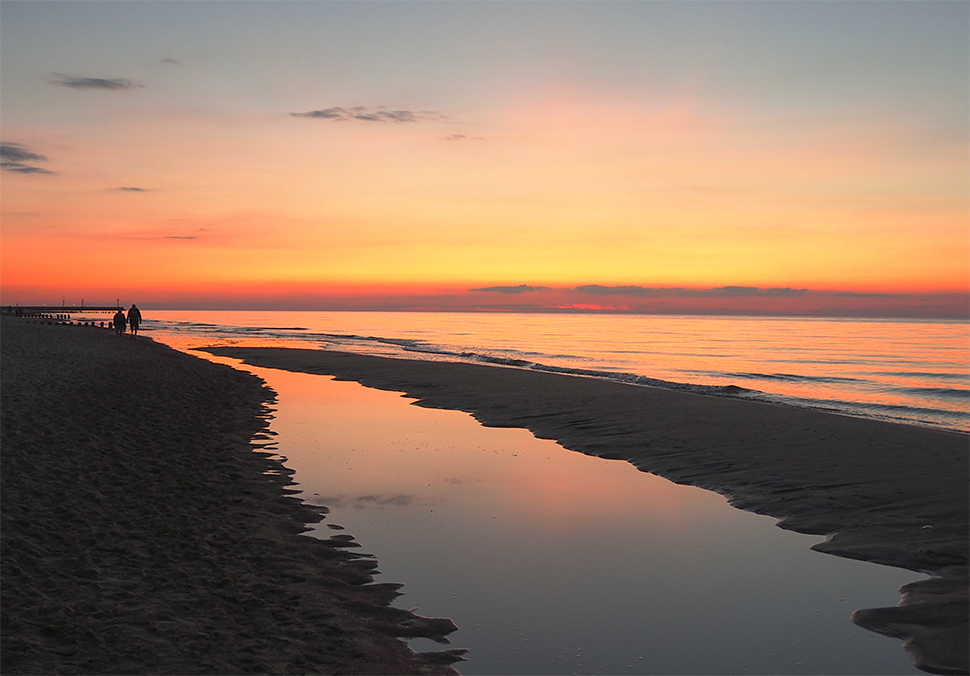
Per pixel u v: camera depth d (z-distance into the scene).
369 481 10.45
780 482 10.08
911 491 9.14
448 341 68.12
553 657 5.20
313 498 9.37
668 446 12.77
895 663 5.14
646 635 5.59
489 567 7.04
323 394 21.02
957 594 6.13
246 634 5.10
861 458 11.11
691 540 7.95
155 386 19.06
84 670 4.32
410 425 15.59
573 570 7.00
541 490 10.09
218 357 35.69
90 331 48.25
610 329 121.31
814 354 53.69
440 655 5.15
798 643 5.47
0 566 5.92
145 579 5.94
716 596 6.38
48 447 10.48
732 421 14.90
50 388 16.81
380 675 4.72
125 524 7.36
